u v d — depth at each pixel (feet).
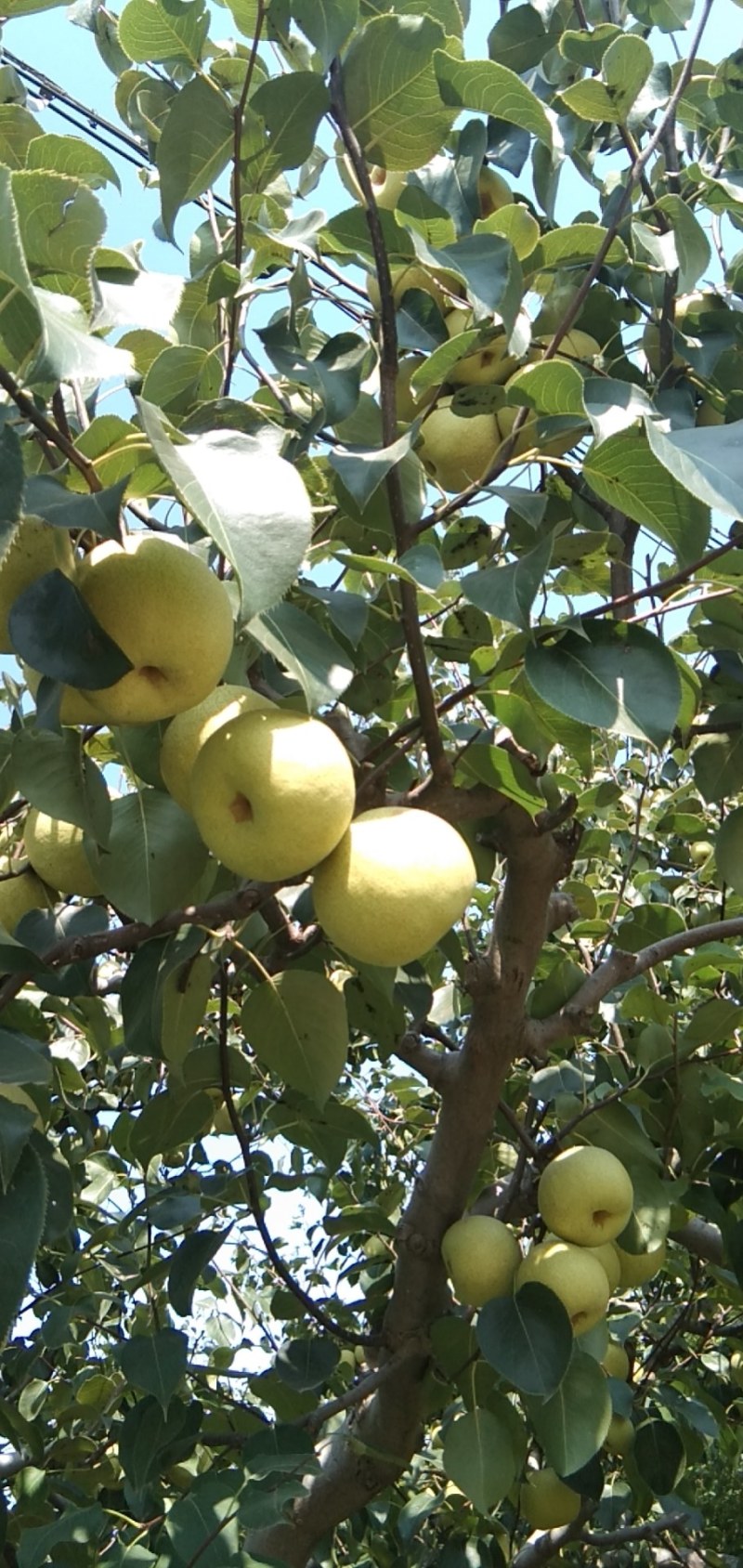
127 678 4.90
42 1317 11.72
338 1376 11.85
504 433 8.18
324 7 5.86
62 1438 10.80
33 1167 4.54
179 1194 9.53
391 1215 13.78
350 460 5.64
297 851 5.15
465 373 8.14
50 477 4.43
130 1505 8.66
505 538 9.02
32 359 4.31
